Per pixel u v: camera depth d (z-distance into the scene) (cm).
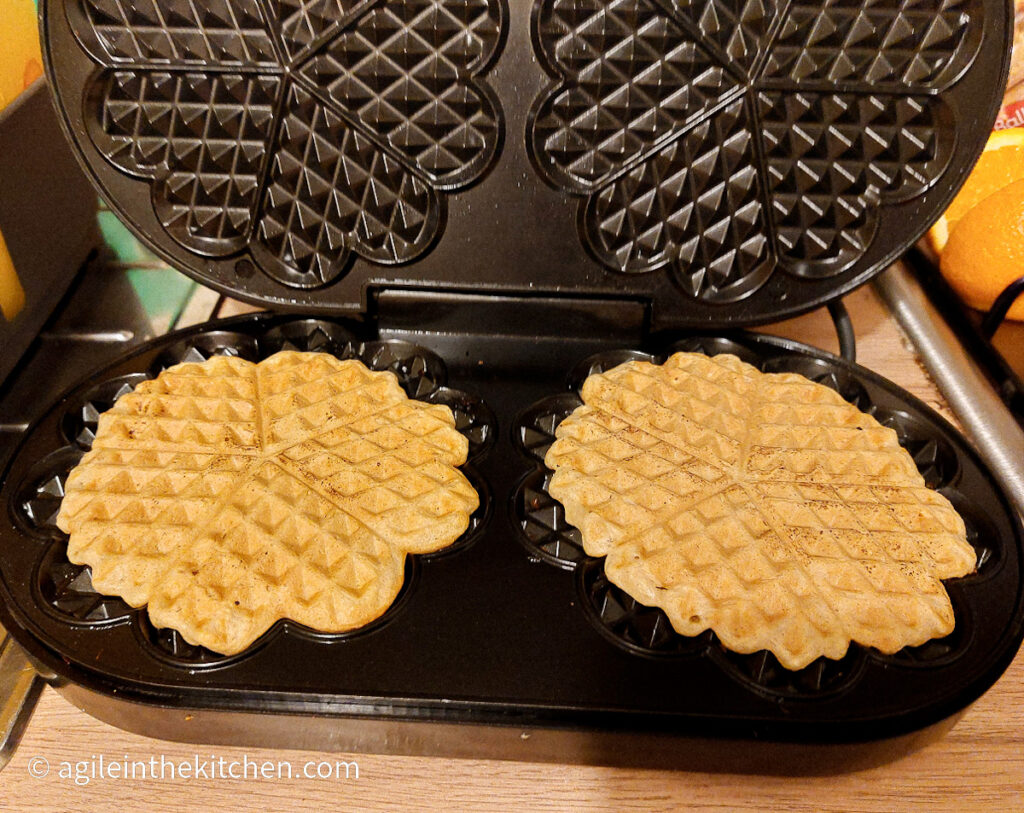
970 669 28
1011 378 40
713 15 32
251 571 30
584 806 28
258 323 40
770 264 37
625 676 28
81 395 37
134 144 35
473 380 39
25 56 42
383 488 33
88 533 31
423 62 33
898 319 45
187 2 32
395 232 37
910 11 32
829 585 30
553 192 36
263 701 27
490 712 27
